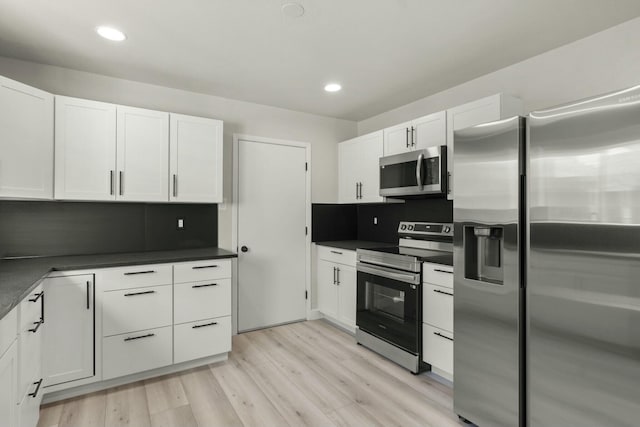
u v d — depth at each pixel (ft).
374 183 11.30
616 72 6.75
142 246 9.66
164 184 9.04
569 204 4.77
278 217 12.05
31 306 5.69
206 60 8.24
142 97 9.64
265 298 11.78
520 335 5.39
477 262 6.36
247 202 11.44
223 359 9.11
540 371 5.15
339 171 13.08
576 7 6.09
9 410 4.58
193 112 10.43
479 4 6.00
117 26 6.72
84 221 8.93
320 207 12.95
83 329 7.22
